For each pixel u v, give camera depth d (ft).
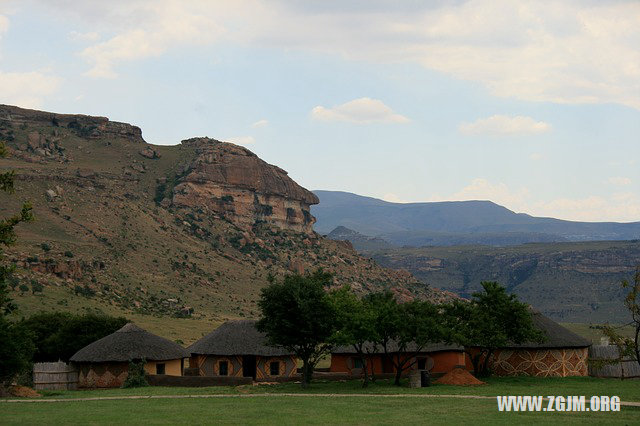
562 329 269.23
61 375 237.66
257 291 625.41
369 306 227.61
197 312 506.48
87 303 426.51
